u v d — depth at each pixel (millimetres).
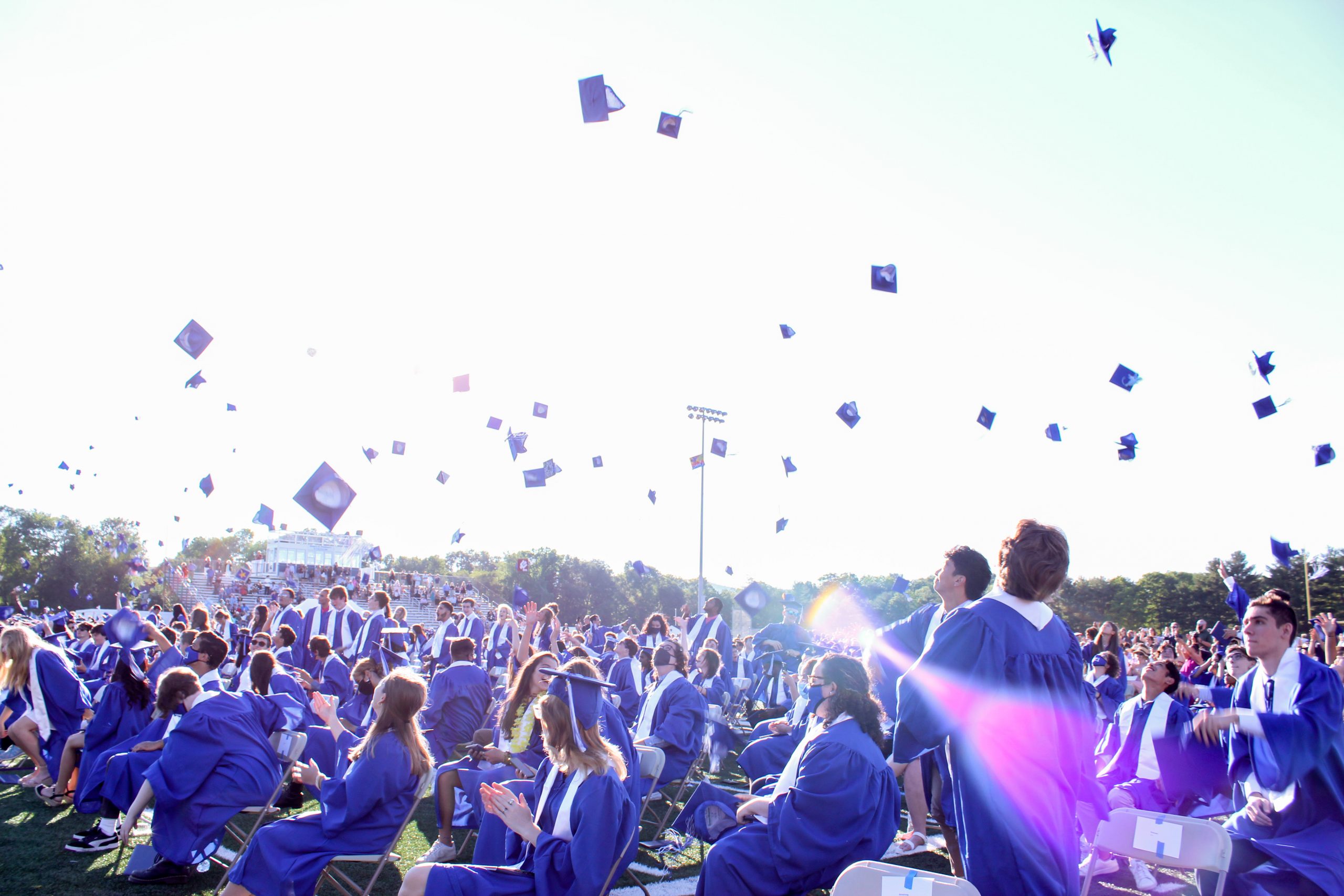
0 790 7801
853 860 4121
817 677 4500
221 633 16266
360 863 5781
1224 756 5758
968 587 3922
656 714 7113
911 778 6207
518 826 3824
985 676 2990
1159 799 5949
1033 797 2893
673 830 6727
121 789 5863
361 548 64375
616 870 3895
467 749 6746
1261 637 4453
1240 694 4727
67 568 53312
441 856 5949
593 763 3820
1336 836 4078
